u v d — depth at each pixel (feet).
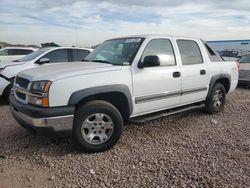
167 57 16.58
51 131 12.40
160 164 12.32
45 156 13.10
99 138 13.58
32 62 26.61
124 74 14.17
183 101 17.63
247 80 35.81
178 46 17.44
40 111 12.12
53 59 28.35
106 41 18.22
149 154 13.39
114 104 14.60
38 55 27.63
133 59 14.83
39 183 10.83
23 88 13.38
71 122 12.66
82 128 13.12
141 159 12.84
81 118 12.98
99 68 13.75
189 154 13.37
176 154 13.38
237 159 12.76
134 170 11.79
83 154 13.39
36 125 12.28
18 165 12.29
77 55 30.07
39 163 12.46
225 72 20.67
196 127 17.65
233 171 11.59
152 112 16.03
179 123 18.44
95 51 17.81
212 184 10.57
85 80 12.96
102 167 12.07
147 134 16.25
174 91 16.69
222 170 11.68
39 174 11.53
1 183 10.80
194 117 19.85
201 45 19.34
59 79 12.44
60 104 12.42
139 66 14.84
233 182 10.71
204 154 13.34
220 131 16.89
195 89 18.20
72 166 12.17
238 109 22.53
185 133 16.48
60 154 13.38
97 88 13.14
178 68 16.88
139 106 14.99
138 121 15.08
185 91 17.44
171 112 17.11
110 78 13.65
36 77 12.85
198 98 18.80
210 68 19.29
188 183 10.68
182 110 17.75
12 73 24.68
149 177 11.18
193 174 11.34
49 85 12.23
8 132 16.47
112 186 10.55
